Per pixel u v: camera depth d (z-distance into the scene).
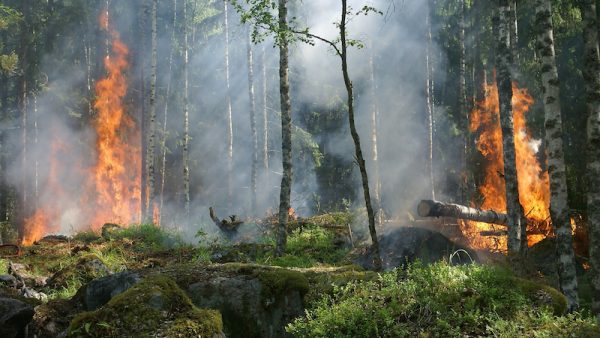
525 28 22.23
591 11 9.62
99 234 20.20
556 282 12.23
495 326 6.45
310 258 14.23
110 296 8.27
